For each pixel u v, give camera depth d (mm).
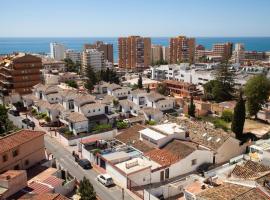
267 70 166375
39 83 121188
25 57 126062
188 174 58875
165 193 50312
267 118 103062
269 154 55719
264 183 39031
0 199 42562
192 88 141125
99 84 135500
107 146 68000
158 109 96812
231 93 132625
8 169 52562
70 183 51844
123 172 53969
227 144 64750
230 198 36219
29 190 46750
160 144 62875
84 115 85188
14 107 109688
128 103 102188
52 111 92062
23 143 55594
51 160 60000
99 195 51375
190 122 75438
